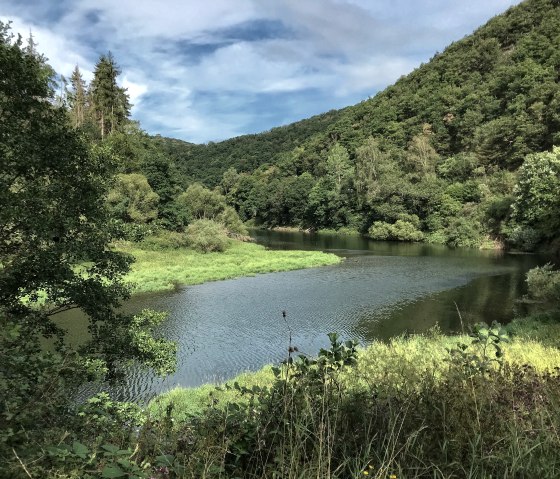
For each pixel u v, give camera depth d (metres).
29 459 2.03
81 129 9.34
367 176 75.88
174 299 24.16
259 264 35.78
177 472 2.17
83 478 2.04
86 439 3.01
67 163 8.69
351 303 22.81
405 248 51.66
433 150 81.62
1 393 2.92
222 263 37.06
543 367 7.10
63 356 3.85
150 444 2.66
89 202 9.00
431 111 101.19
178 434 2.79
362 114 125.19
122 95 64.00
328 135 126.38
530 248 45.53
